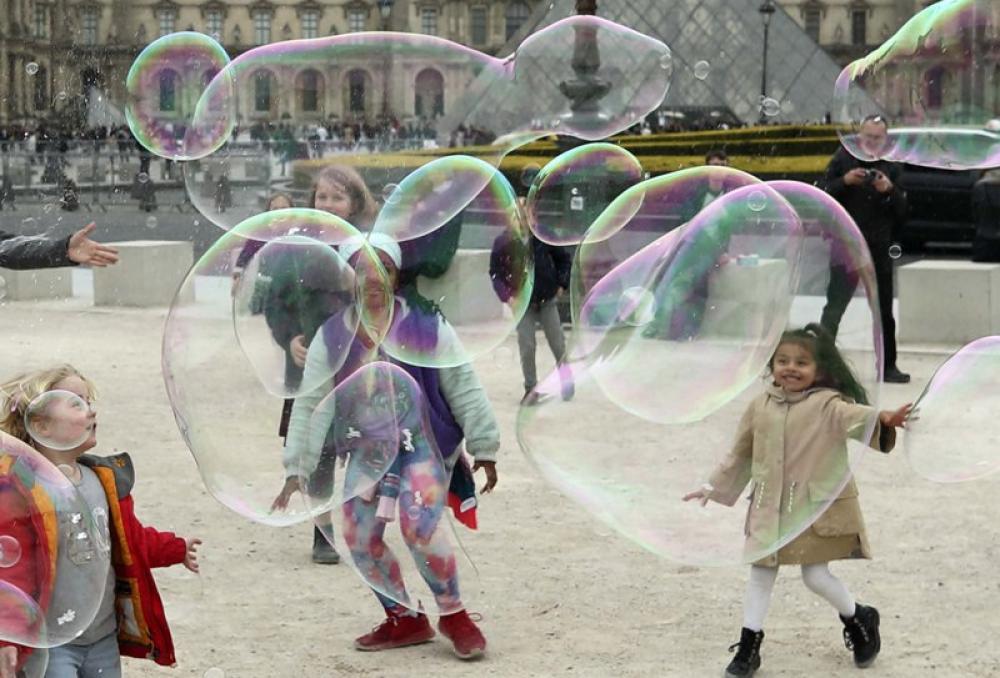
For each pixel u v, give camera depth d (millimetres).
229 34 119062
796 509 5871
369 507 6164
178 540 5121
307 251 6266
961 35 10773
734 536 6250
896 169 13938
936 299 16281
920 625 6781
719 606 7109
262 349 6258
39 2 95688
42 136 55312
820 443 5867
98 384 13430
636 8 42062
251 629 6766
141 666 6227
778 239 6863
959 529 8445
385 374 6184
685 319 7020
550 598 7211
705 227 7043
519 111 11320
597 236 8977
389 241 6387
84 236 5828
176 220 35625
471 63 10797
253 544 8227
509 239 8453
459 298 9070
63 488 4699
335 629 6777
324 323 6195
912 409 6211
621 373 7090
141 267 19594
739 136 35281
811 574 6160
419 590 6254
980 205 21453
